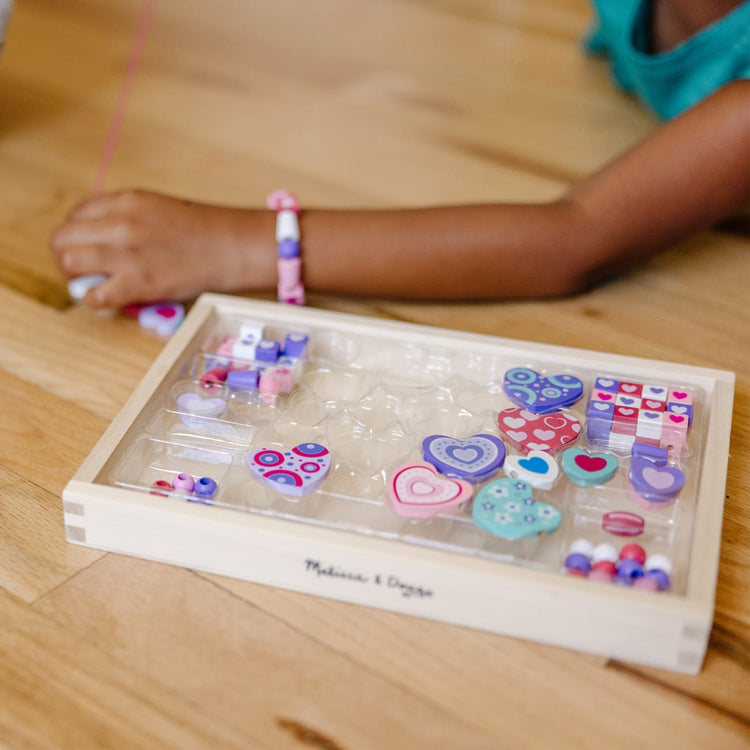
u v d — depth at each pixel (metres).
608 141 1.07
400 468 0.65
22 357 0.78
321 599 0.62
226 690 0.58
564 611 0.59
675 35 0.98
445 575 0.59
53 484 0.68
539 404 0.69
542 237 0.80
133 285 0.79
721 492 0.63
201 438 0.68
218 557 0.62
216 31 1.31
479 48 1.29
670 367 0.72
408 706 0.57
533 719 0.57
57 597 0.62
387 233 0.80
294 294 0.80
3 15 0.99
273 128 1.07
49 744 0.56
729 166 0.79
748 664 0.60
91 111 1.09
